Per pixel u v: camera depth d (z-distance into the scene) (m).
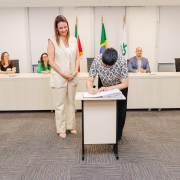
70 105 2.68
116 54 1.85
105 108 2.00
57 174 1.84
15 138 2.65
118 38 5.62
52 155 2.19
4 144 2.47
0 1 5.01
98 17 5.55
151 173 1.84
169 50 5.70
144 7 5.51
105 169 1.91
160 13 5.55
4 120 3.35
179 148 2.33
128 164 2.00
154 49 5.69
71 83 2.56
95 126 2.04
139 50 4.44
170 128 2.95
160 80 3.63
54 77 2.50
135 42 5.66
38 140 2.58
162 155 2.17
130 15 5.54
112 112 2.02
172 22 5.59
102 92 1.99
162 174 1.83
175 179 1.75
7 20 5.50
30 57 5.67
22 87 3.61
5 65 4.32
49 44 2.44
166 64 5.73
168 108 3.87
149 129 2.92
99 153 2.22
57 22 2.38
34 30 5.55
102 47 5.47
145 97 3.68
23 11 5.46
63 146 2.40
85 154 2.20
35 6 5.36
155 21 5.57
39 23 5.53
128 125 3.08
